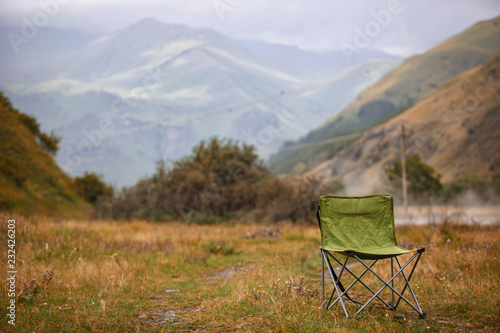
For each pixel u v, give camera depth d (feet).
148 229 56.65
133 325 14.38
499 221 61.16
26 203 66.33
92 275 22.41
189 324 14.47
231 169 90.38
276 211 73.61
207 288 21.65
